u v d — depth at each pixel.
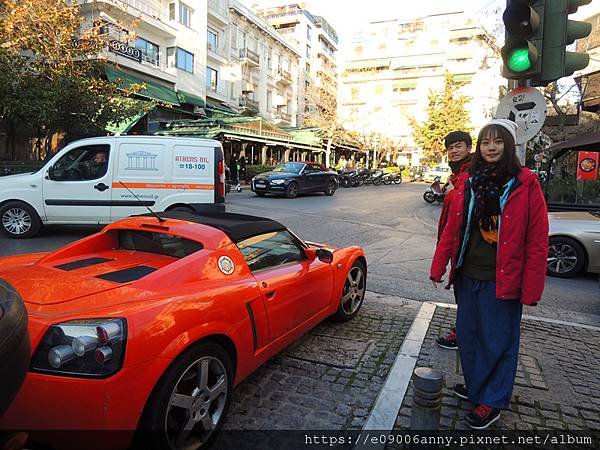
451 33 61.97
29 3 12.93
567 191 12.56
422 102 63.09
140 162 8.33
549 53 4.12
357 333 4.41
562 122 19.16
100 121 14.65
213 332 2.59
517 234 2.63
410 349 3.98
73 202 8.30
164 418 2.31
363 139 48.06
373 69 66.19
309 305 3.80
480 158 2.84
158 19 24.50
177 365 2.36
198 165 8.55
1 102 12.59
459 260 2.90
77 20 14.15
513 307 2.79
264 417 2.97
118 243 3.59
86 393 2.11
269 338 3.23
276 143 30.25
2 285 1.79
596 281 7.09
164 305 2.41
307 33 54.75
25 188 8.25
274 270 3.47
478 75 54.19
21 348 1.62
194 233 3.19
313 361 3.77
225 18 33.69
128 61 22.30
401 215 14.84
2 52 12.07
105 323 2.18
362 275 4.90
